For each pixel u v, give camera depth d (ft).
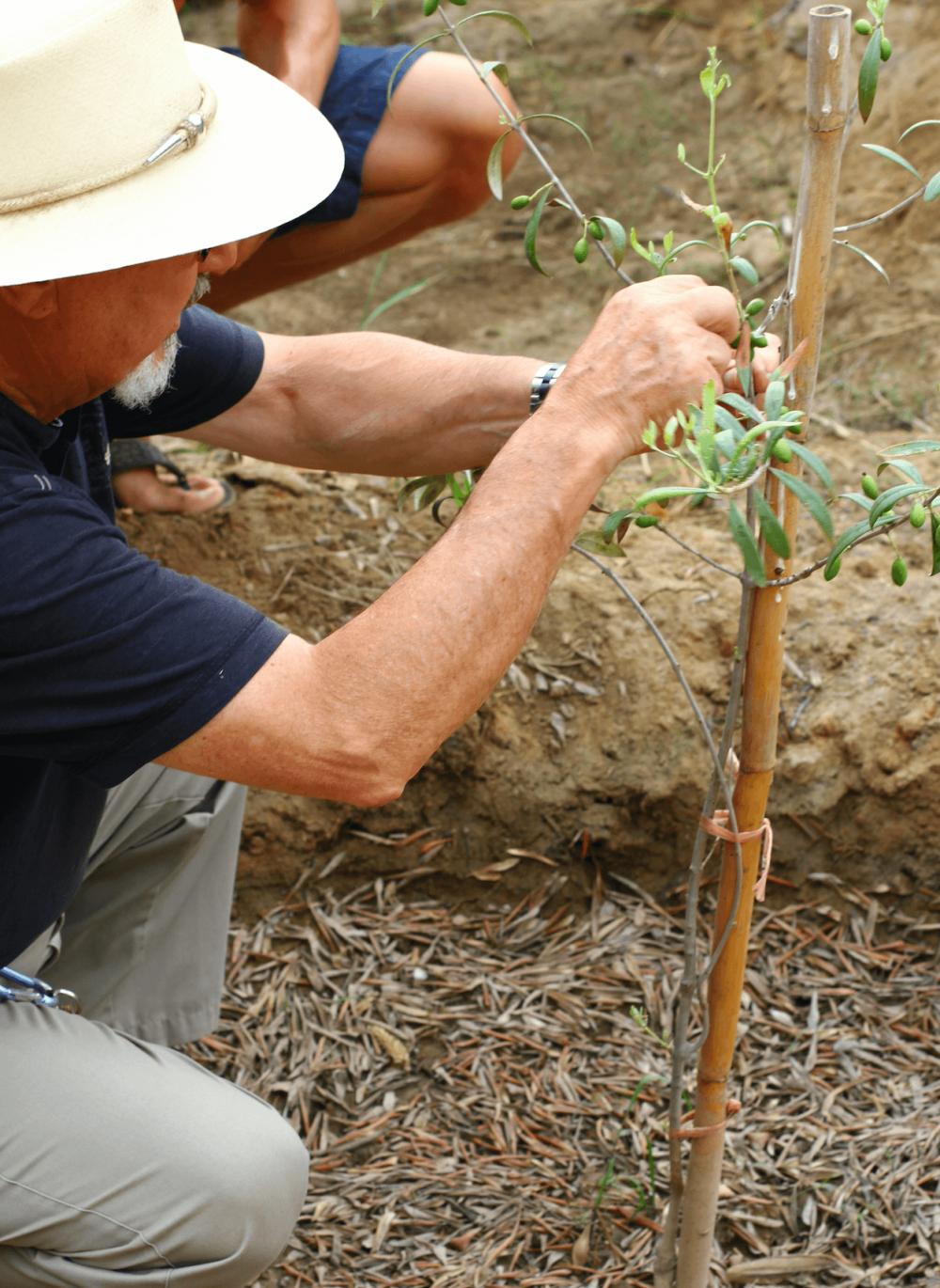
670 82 13.09
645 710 7.64
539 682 7.79
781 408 3.79
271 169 4.25
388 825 7.77
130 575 4.09
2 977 5.00
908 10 11.57
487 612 4.25
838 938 7.45
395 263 12.03
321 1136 6.57
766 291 10.88
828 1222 6.08
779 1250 5.99
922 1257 5.88
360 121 7.81
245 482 8.69
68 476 4.87
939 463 8.73
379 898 7.70
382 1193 6.29
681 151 4.32
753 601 4.37
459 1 4.46
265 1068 6.86
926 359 9.87
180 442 9.48
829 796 7.50
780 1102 6.62
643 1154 6.41
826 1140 6.41
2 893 4.74
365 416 5.72
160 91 3.99
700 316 4.36
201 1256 4.86
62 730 4.12
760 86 12.73
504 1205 6.22
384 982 7.28
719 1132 5.12
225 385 5.64
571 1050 6.93
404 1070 6.87
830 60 3.85
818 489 8.58
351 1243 6.08
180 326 5.45
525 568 4.28
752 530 4.28
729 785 4.63
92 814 5.12
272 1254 5.04
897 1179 6.20
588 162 12.48
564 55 13.53
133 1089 4.82
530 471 4.30
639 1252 5.99
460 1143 6.52
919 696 7.45
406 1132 6.59
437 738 4.37
